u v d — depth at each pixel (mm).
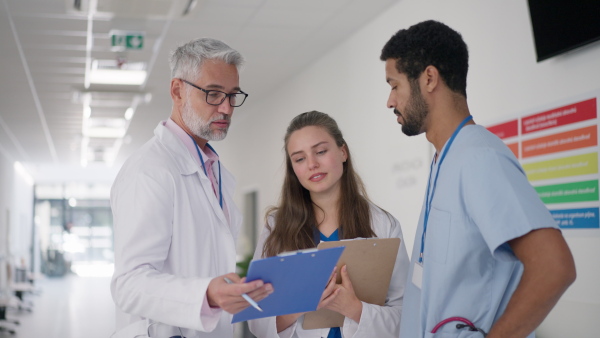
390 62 1756
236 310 1697
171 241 2016
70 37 6211
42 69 7391
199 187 2123
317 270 1700
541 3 3600
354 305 2072
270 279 1622
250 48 6949
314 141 2285
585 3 3287
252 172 10367
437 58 1671
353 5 5617
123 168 2051
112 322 10219
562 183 3617
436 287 1627
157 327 2006
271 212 2521
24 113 10008
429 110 1699
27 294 15312
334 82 6953
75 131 11898
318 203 2389
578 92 3479
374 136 6016
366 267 2102
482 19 4363
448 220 1606
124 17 5656
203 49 2104
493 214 1480
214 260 2104
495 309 1592
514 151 4039
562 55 3584
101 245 27312
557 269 1391
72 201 26547
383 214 2471
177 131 2186
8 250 14852
